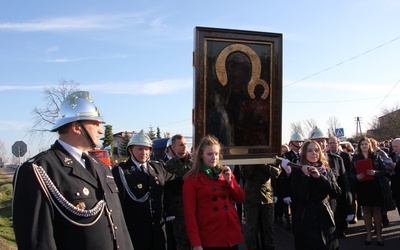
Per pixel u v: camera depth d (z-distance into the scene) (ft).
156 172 15.16
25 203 7.04
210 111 16.94
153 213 14.26
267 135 17.98
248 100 17.61
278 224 31.12
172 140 18.47
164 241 14.53
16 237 6.93
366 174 22.99
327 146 28.35
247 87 17.56
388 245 23.25
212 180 13.17
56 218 7.44
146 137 14.97
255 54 17.63
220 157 16.67
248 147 17.51
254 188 20.39
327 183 15.20
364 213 23.75
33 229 6.88
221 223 12.69
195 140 16.66
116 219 8.43
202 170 13.26
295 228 15.92
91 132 8.41
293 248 23.88
